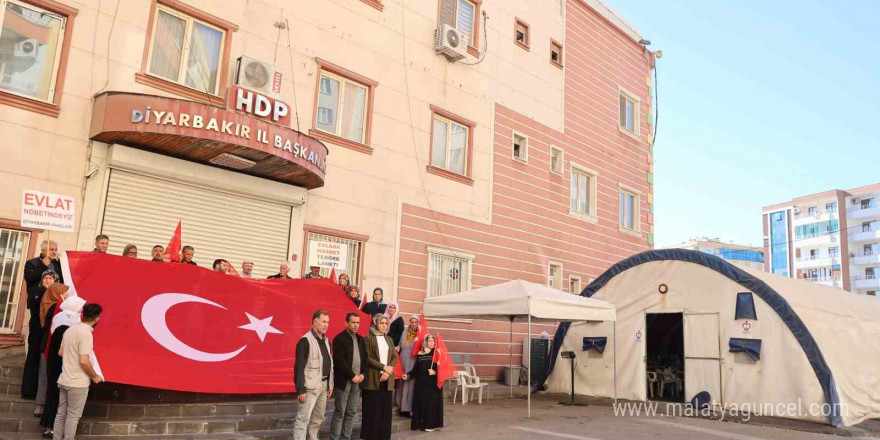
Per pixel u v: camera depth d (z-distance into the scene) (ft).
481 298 39.55
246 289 30.01
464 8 57.98
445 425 33.94
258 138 34.73
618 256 73.20
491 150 58.08
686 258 46.29
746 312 42.37
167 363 26.20
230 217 39.01
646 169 80.23
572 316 39.73
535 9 65.82
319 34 44.80
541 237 62.28
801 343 39.24
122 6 35.63
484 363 54.60
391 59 49.78
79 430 24.06
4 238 31.01
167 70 37.65
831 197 238.68
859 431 35.53
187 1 38.17
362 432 27.76
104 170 33.86
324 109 45.21
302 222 42.37
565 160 66.90
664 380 49.39
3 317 30.63
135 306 26.48
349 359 27.07
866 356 43.34
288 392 29.25
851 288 228.63
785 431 34.76
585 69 71.87
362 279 45.47
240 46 40.37
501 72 60.34
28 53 32.73
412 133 50.72
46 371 24.11
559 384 51.88
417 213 50.26
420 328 33.94
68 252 26.13
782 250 255.50
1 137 30.99
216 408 27.68
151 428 24.99
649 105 82.43
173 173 35.94
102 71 34.50
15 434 23.11
